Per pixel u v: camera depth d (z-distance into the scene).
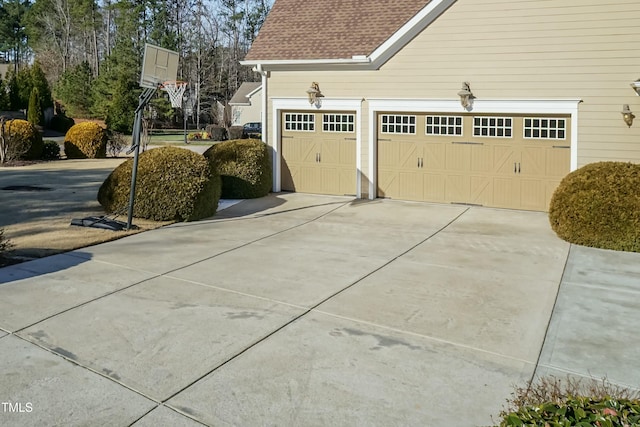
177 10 59.53
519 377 4.92
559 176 12.50
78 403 4.46
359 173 14.58
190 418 4.25
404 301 6.88
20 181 17.64
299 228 11.16
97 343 5.57
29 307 6.55
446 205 13.59
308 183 15.38
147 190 11.55
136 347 5.49
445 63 13.20
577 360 5.28
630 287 7.48
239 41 63.06
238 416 4.28
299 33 15.56
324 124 14.94
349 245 9.74
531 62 12.36
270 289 7.29
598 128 11.95
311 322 6.16
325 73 14.58
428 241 10.05
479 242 9.98
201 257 8.87
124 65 45.09
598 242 9.56
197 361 5.19
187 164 11.87
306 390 4.68
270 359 5.24
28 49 76.56
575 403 2.87
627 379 4.89
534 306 6.75
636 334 5.90
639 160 11.70
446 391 4.67
